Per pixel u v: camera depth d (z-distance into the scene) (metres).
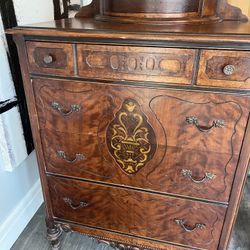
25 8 1.10
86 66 0.81
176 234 1.01
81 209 1.09
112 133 0.89
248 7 1.45
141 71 0.77
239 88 0.72
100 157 0.95
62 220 1.16
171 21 0.89
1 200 1.19
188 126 0.81
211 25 0.88
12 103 1.08
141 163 0.91
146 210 1.00
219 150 0.82
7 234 1.22
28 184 1.38
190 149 0.84
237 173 0.83
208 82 0.73
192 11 0.91
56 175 1.05
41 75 0.86
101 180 1.00
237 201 0.88
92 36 0.74
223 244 0.97
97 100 0.85
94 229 1.12
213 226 0.95
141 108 0.82
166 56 0.73
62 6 1.38
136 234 1.07
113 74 0.79
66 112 0.90
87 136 0.93
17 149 1.15
